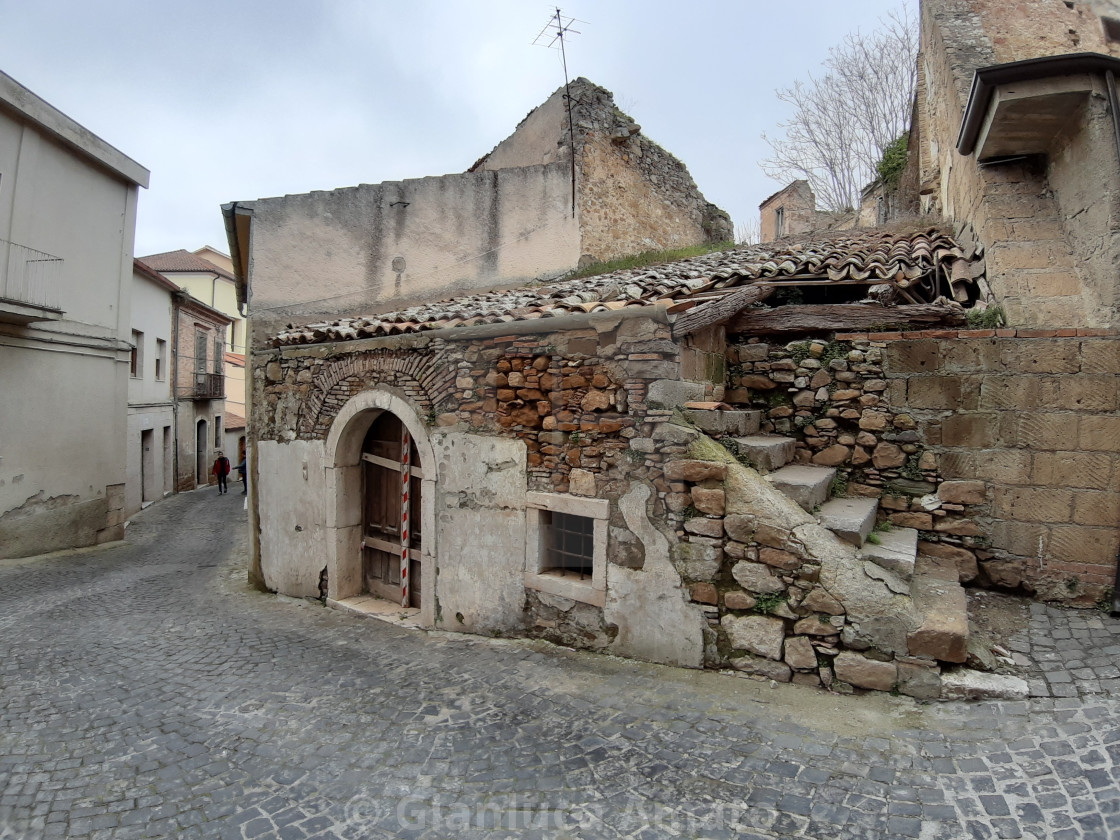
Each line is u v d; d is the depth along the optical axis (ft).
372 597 24.67
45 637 21.31
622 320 16.17
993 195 18.33
